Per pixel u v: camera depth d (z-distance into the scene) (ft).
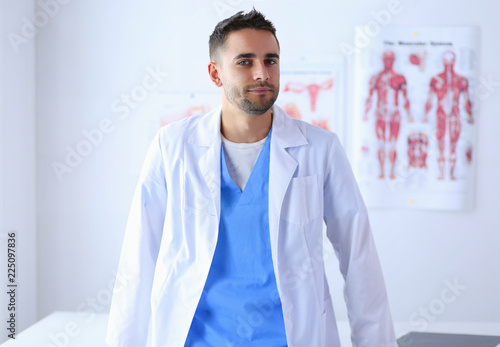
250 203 4.04
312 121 8.69
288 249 3.98
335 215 4.24
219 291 3.93
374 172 8.72
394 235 8.78
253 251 3.97
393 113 8.66
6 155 7.78
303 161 4.13
